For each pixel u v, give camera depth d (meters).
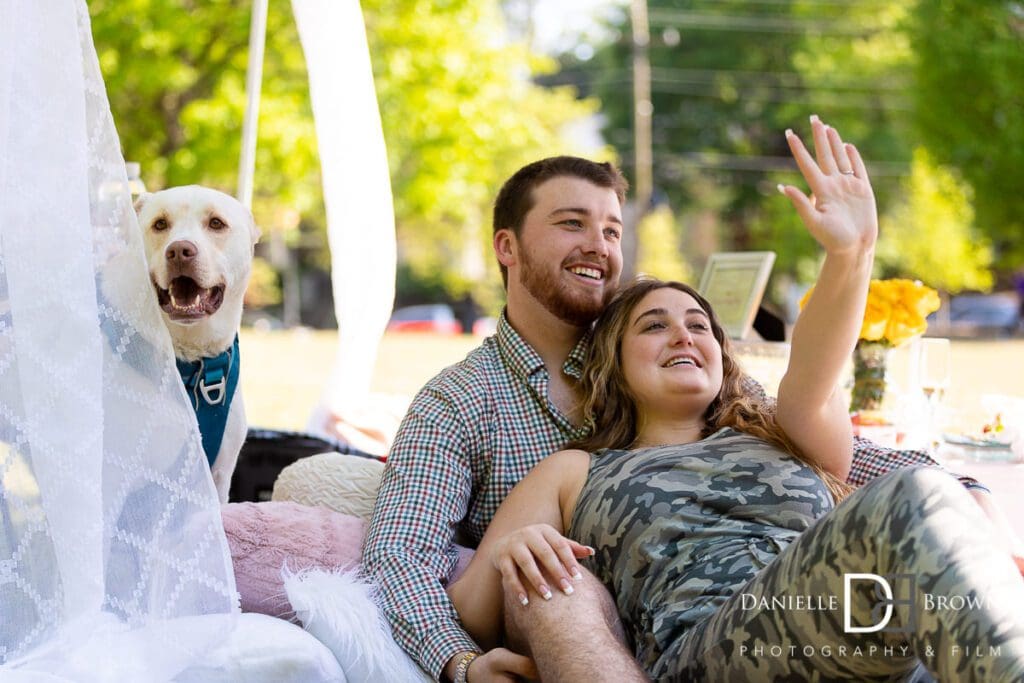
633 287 2.94
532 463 2.90
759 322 4.44
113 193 2.34
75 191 2.22
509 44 17.30
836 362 2.49
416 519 2.69
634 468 2.59
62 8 2.22
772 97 32.75
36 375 2.17
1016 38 23.66
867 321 3.77
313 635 2.43
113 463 2.29
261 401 10.17
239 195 4.37
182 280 3.12
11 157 2.17
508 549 2.33
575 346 3.09
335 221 4.30
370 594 2.56
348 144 4.25
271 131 14.18
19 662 2.12
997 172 24.05
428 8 15.61
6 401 2.18
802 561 2.10
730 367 2.94
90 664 2.14
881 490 2.02
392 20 15.48
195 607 2.30
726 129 33.41
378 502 2.77
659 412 2.84
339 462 3.04
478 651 2.45
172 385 2.36
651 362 2.80
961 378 12.50
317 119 4.26
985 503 2.82
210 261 3.14
